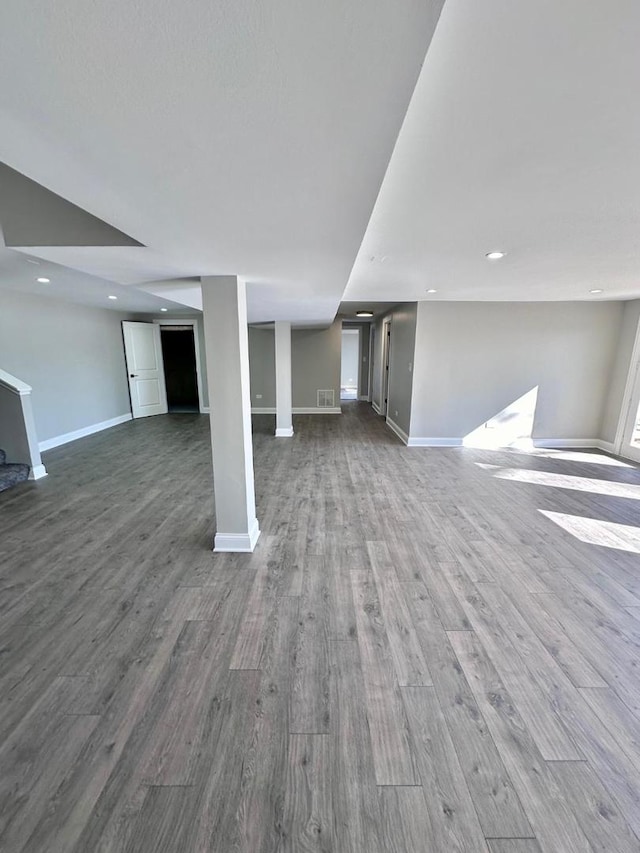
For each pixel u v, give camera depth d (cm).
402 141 121
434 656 181
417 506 352
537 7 73
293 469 457
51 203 171
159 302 580
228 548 273
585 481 418
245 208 124
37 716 150
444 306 522
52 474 438
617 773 131
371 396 960
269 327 753
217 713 152
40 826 116
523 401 544
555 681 168
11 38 57
